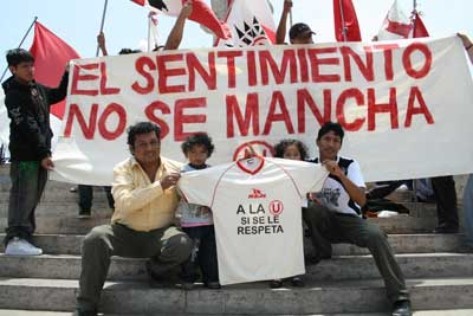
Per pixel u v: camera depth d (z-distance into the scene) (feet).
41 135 19.95
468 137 20.99
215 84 22.06
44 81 31.17
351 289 16.35
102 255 15.60
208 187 16.60
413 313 16.02
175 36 22.49
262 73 22.09
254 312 16.16
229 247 16.37
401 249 19.71
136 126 17.11
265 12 28.99
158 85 22.12
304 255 18.15
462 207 21.97
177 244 16.16
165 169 17.49
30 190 19.61
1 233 22.06
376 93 21.75
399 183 24.80
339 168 16.78
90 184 21.25
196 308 16.21
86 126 21.89
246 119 21.86
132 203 16.07
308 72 22.03
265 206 16.52
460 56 21.53
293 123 21.83
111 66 22.30
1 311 16.67
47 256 18.86
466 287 16.67
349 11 26.27
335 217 17.39
